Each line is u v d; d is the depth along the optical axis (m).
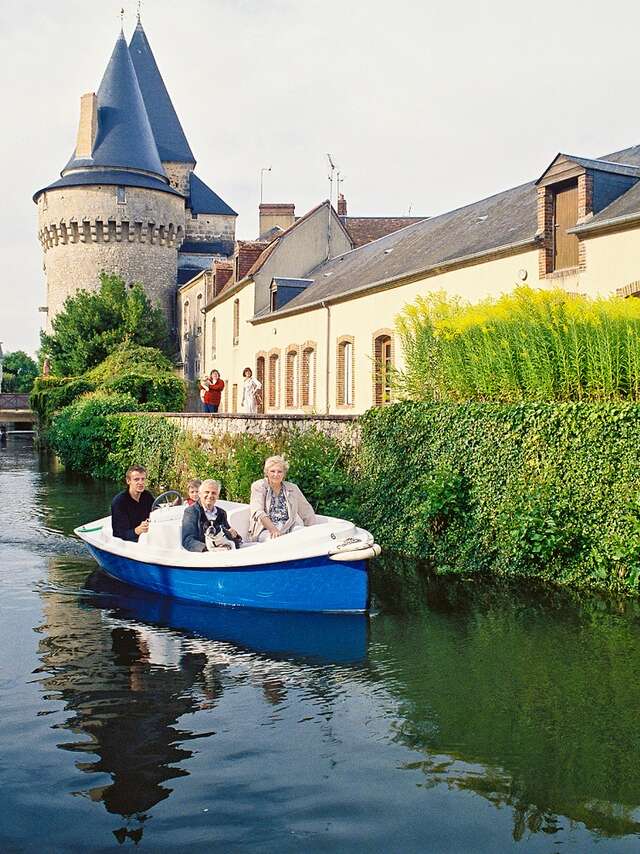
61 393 38.91
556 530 9.89
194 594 9.37
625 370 10.31
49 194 54.06
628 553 9.30
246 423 17.98
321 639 7.90
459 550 11.16
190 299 50.28
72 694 6.44
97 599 9.55
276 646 7.69
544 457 10.36
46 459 34.50
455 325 12.52
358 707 6.14
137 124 55.38
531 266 16.59
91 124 53.97
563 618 8.42
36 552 12.38
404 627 8.25
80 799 4.78
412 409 12.70
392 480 12.87
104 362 42.03
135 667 7.10
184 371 50.59
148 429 24.11
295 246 33.62
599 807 4.65
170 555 9.40
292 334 28.83
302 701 6.28
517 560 10.41
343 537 8.84
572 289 15.43
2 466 30.56
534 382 10.95
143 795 4.82
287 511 9.71
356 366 23.73
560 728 5.70
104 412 29.17
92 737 5.62
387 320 21.89
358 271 26.45
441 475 11.54
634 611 8.62
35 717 5.96
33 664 7.19
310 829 4.45
